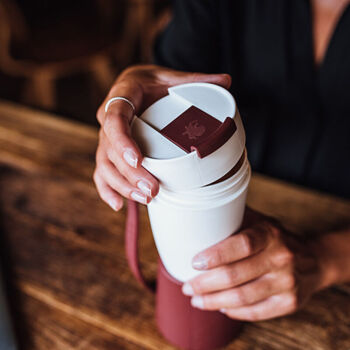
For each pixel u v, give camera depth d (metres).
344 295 0.48
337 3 0.63
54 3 1.31
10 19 1.28
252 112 0.72
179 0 0.70
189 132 0.33
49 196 0.58
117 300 0.47
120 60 1.86
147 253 0.52
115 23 1.50
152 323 0.46
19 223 0.55
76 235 0.54
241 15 0.70
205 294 0.41
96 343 0.44
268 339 0.44
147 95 0.42
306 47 0.66
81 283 0.49
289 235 0.45
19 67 1.48
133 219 0.40
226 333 0.43
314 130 0.70
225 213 0.35
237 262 0.40
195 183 0.32
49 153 0.64
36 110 0.73
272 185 0.58
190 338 0.43
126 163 0.34
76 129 0.69
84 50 1.41
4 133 0.68
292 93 0.70
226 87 0.41
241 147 0.33
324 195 0.57
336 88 0.67
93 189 0.59
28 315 0.46
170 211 0.34
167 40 0.71
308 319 0.46
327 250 0.48
